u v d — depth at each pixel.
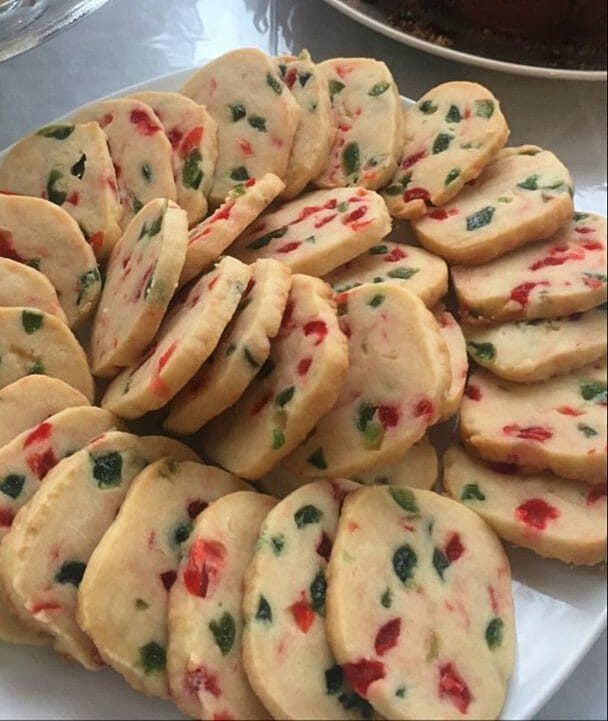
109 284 0.24
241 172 0.26
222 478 0.21
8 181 0.26
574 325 0.22
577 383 0.22
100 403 0.23
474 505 0.21
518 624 0.20
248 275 0.21
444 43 0.31
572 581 0.20
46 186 0.26
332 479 0.21
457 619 0.19
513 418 0.21
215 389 0.21
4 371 0.22
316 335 0.21
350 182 0.26
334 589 0.19
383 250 0.25
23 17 0.30
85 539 0.20
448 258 0.24
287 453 0.21
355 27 0.32
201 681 0.18
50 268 0.24
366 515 0.20
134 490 0.20
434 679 0.18
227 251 0.24
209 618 0.19
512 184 0.25
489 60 0.29
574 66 0.30
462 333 0.23
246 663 0.18
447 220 0.25
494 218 0.24
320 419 0.21
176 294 0.23
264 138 0.26
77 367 0.23
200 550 0.19
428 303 0.23
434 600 0.19
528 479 0.21
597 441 0.20
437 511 0.20
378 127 0.26
